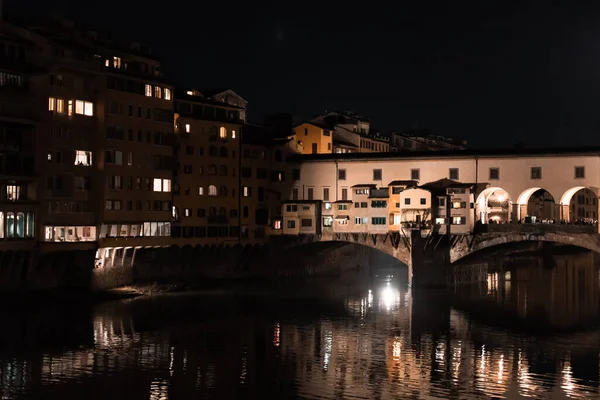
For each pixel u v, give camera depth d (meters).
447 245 103.44
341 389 53.72
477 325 76.31
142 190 94.94
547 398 51.84
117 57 94.38
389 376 57.00
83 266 89.62
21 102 82.25
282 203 112.94
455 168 104.62
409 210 104.31
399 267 137.50
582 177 97.38
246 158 111.88
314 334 71.06
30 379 54.81
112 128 91.00
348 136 145.12
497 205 135.62
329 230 110.69
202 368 58.41
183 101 104.12
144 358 61.00
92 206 89.56
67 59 85.81
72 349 63.44
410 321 78.12
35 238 82.50
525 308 87.31
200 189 105.06
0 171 79.31
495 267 135.25
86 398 50.81
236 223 109.94
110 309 81.69
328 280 113.88
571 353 64.31
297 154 115.81
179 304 86.50
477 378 56.56
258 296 94.50
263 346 65.88
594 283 113.75
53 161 85.06
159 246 97.38
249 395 52.09
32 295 81.94
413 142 169.62
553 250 175.00
